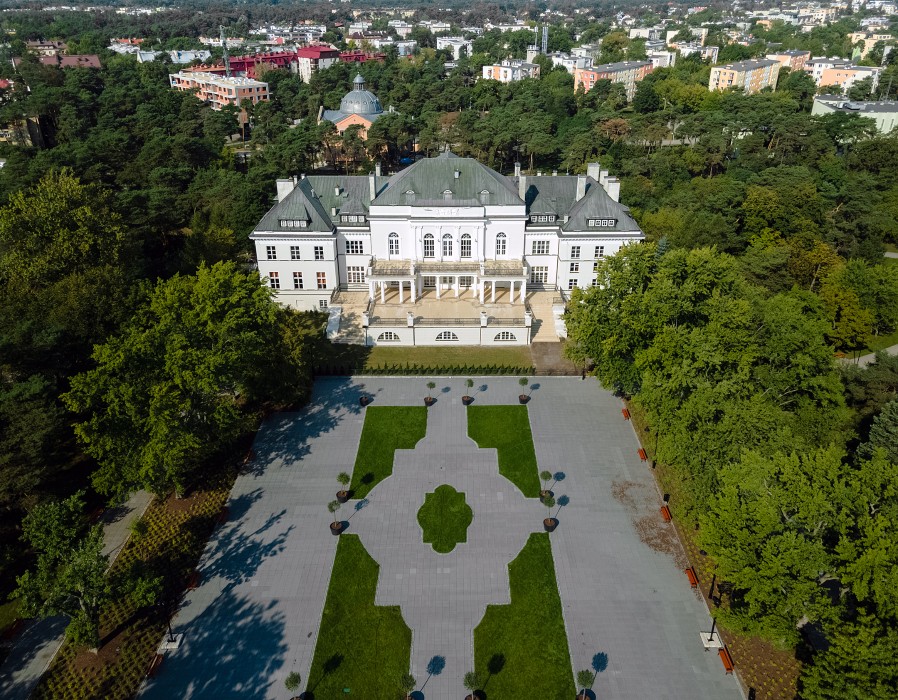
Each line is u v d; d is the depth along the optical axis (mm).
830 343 101688
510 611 55031
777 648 51188
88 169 133375
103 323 75312
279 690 48500
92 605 48656
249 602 55688
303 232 99188
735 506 49094
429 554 60625
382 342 94875
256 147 198750
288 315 81688
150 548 60875
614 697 48219
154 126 179625
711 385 62219
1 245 84438
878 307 102250
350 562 59656
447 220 97812
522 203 97750
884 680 39219
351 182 105250
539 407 82000
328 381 87250
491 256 101750
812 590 43219
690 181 155625
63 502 50812
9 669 49812
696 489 57094
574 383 86875
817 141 164125
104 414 60406
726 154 174125
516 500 67188
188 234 123750
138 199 114250
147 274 98500
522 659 50969
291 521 64312
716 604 55594
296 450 74312
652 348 68938
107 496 67000
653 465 71625
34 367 68125
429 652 51500
